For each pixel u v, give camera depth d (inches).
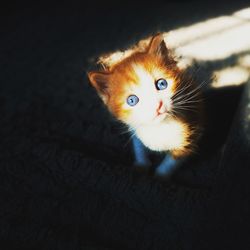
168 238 12.2
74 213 13.3
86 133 16.9
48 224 13.1
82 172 14.3
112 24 29.1
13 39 29.9
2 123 18.8
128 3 34.0
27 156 15.6
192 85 14.4
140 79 12.7
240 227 10.8
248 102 12.3
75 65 23.0
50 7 36.6
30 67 24.1
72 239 12.3
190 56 20.1
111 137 16.5
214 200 11.9
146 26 26.8
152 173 14.9
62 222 13.2
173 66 13.4
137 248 12.2
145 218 12.8
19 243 12.6
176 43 21.8
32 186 14.6
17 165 15.3
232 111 16.0
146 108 12.6
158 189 13.1
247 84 13.5
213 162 14.5
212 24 24.3
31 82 22.1
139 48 14.8
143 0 33.7
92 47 25.2
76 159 14.7
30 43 28.5
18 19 34.6
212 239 11.3
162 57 13.2
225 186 11.7
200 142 14.9
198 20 25.6
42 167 15.0
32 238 12.5
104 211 13.2
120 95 12.9
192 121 13.9
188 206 12.5
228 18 24.8
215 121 15.7
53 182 14.4
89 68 21.4
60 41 27.7
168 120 13.3
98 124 17.5
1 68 24.9
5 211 13.8
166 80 12.9
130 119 13.2
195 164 14.6
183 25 25.2
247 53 19.8
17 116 19.2
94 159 14.7
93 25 29.9
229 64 19.0
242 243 10.6
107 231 12.7
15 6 37.9
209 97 16.7
